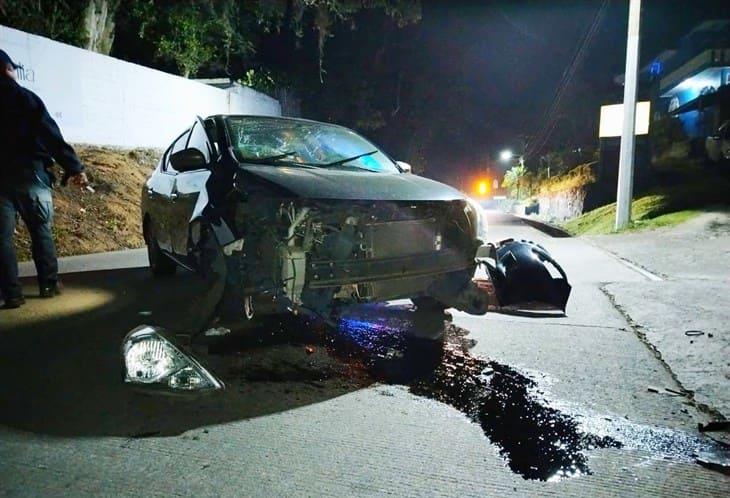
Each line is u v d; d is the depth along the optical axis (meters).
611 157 17.86
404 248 4.14
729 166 17.34
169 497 2.37
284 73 23.62
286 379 3.72
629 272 7.04
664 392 3.45
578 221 16.16
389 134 29.78
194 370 3.43
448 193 4.45
